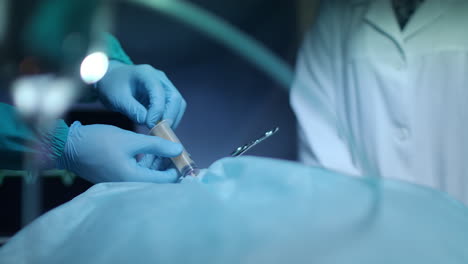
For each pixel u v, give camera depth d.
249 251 0.30
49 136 0.74
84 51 0.26
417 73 1.04
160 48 1.92
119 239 0.35
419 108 1.05
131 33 1.86
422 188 0.44
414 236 0.33
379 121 1.06
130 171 0.72
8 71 0.24
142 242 0.33
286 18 2.07
